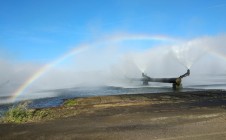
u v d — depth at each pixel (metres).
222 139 8.93
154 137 9.39
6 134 10.32
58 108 16.42
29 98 25.89
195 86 36.22
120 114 13.91
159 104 17.17
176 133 9.79
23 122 12.52
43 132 10.48
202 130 10.09
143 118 12.65
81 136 9.81
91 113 14.43
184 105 16.48
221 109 14.56
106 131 10.37
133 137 9.46
